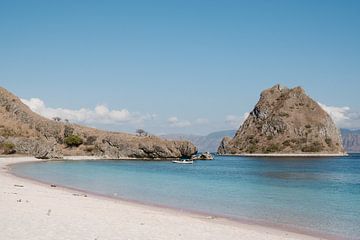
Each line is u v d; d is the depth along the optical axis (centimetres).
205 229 2570
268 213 3584
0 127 19025
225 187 6116
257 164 17512
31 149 16962
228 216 3397
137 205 3881
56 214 2738
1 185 4675
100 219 2666
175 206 3934
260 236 2459
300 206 4062
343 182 7419
